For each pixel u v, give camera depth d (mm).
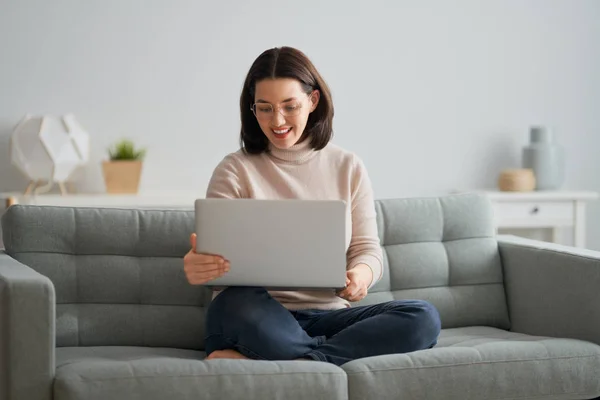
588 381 2254
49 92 4305
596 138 4941
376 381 2072
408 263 2754
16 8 4258
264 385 2002
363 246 2439
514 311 2762
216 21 4473
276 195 2445
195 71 4461
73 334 2455
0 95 4258
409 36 4691
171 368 1986
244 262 2115
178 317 2527
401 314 2229
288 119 2340
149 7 4395
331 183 2475
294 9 4555
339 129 4641
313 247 2111
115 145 4340
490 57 4789
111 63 4371
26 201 3957
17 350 1942
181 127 4465
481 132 4797
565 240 4836
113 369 1963
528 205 4457
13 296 1942
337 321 2322
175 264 2566
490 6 4777
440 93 4742
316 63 4598
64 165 4086
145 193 4312
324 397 2023
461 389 2133
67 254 2523
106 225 2553
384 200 2820
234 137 4516
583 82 4910
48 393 1958
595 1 4898
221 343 2182
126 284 2525
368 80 4652
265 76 2328
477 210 2869
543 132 4637
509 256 2799
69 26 4316
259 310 2150
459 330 2674
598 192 4957
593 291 2445
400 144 4707
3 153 4273
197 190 4500
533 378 2195
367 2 4637
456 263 2791
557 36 4867
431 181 4750
